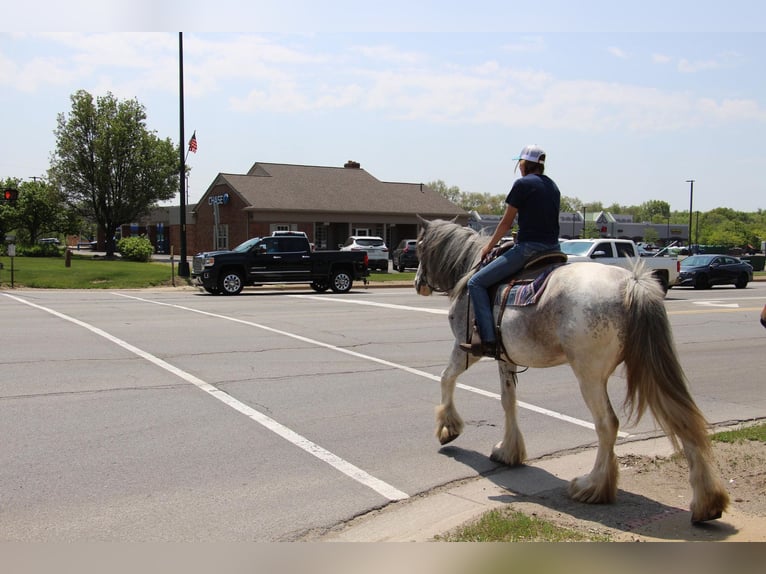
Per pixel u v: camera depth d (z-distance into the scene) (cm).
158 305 2005
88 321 1564
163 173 5691
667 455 673
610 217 11606
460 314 635
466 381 1005
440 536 452
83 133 5588
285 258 2536
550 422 795
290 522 497
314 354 1180
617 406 895
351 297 2378
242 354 1162
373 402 860
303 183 4891
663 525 479
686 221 16188
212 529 481
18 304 1981
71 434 696
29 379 937
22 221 5516
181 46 3145
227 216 4706
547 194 575
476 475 613
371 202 4912
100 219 5747
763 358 1237
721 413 854
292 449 670
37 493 542
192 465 616
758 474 582
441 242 677
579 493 533
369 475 605
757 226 13200
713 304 2227
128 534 470
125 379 949
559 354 538
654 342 479
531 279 562
